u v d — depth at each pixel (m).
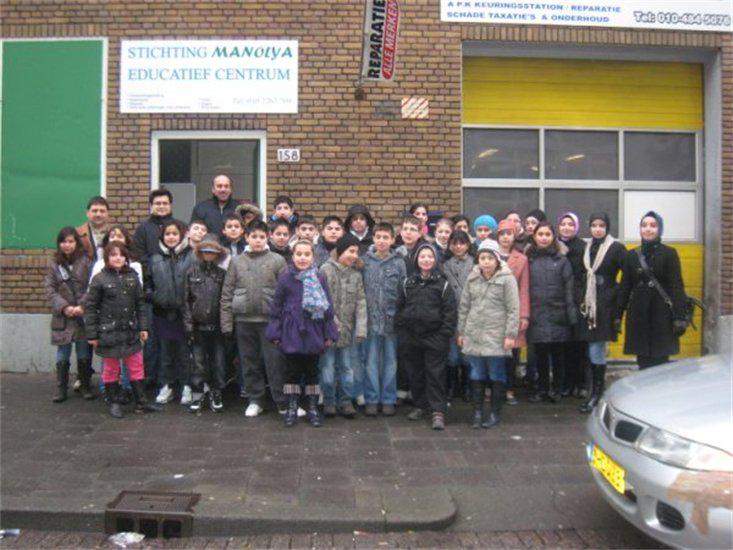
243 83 8.23
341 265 6.47
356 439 5.92
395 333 6.61
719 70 8.71
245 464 5.29
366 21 7.59
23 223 8.27
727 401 3.70
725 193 8.69
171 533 4.36
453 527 4.41
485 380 6.39
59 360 6.93
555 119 8.93
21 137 8.28
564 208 8.96
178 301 6.67
